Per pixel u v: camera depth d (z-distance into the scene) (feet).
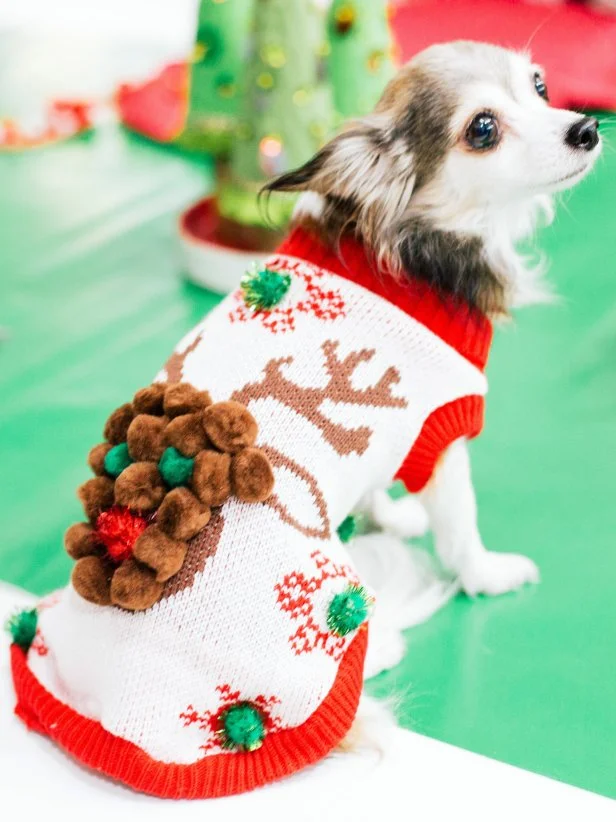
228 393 4.78
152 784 4.50
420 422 5.11
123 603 4.29
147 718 4.39
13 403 7.95
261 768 4.71
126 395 7.97
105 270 9.59
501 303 5.59
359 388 4.89
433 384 5.09
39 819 4.67
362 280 5.03
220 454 4.38
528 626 5.90
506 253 5.49
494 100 4.90
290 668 4.53
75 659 4.64
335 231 5.08
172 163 11.40
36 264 9.68
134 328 8.78
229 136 9.44
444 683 5.55
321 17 8.36
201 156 11.48
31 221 10.34
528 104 5.02
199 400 4.53
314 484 4.73
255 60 8.41
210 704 4.52
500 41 10.55
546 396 7.75
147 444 4.44
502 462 7.17
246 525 4.46
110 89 12.70
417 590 6.20
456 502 5.66
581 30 11.20
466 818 4.70
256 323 5.01
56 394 8.03
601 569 6.25
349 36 8.55
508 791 4.85
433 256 5.14
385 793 4.83
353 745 5.04
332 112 8.73
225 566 4.39
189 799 4.71
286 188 5.12
